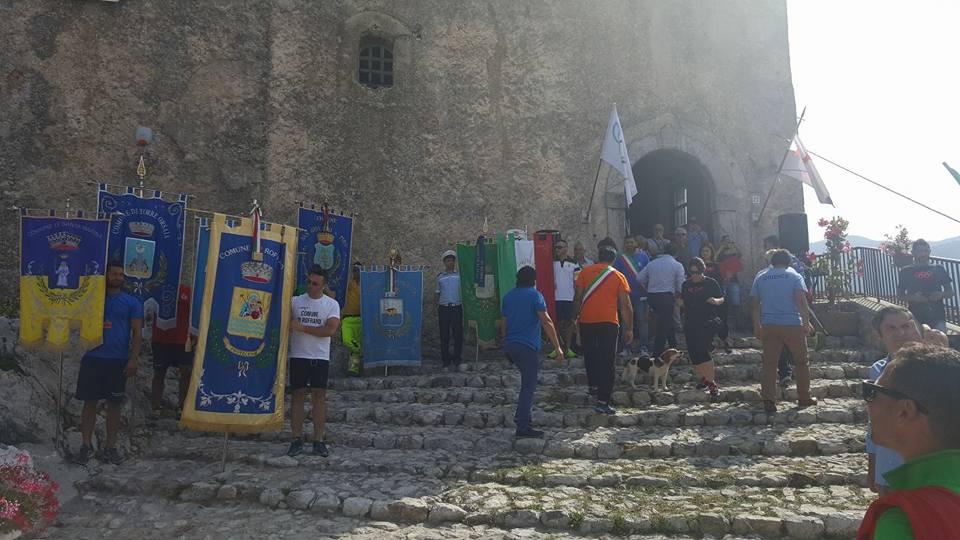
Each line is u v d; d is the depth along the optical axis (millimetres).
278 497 5008
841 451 5961
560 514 4551
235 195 10781
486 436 6516
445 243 11219
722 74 12484
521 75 11812
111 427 5875
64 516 4844
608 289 7145
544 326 6398
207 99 10898
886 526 1311
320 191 10961
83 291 5727
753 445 6004
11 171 10188
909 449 1483
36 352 6301
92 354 5746
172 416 7156
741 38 12688
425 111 11477
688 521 4441
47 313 5684
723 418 6805
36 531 4531
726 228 11984
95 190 10391
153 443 6441
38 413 5918
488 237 11328
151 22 10844
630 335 7227
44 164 10305
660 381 8000
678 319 10719
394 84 11461
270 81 10984
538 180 11609
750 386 7941
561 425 6816
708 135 12203
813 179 11148
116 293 5953
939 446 1438
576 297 7363
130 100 10656
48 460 5551
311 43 11219
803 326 6938
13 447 5293
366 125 11266
